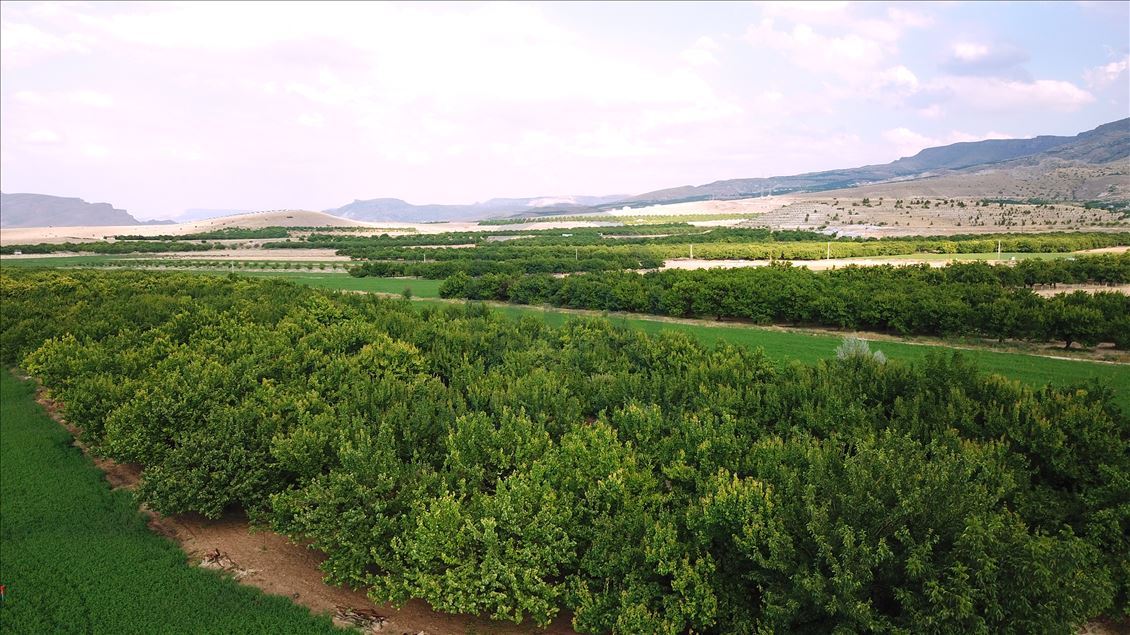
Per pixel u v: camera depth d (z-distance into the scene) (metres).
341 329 31.89
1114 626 14.28
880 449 14.88
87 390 24.50
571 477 16.12
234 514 20.58
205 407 21.75
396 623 15.20
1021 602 11.53
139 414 21.03
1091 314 36.31
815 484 14.27
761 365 27.19
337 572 15.67
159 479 18.80
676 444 18.56
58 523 20.08
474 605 14.07
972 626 11.41
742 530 13.42
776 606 12.30
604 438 18.08
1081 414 17.78
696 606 12.95
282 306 41.94
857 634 11.93
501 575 14.08
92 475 23.55
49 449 26.17
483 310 43.50
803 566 12.49
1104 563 14.56
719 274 57.34
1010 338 40.62
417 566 14.55
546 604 13.95
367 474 16.19
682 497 15.88
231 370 24.72
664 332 33.50
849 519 12.80
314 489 16.05
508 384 25.09
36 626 15.00
